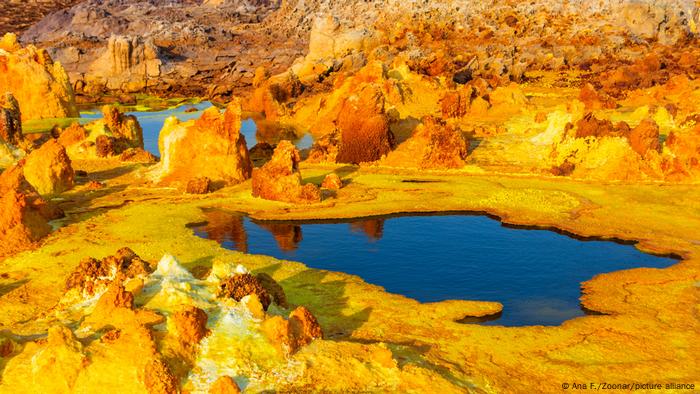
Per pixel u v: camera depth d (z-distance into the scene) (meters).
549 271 31.17
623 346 23.31
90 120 75.44
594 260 32.44
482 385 20.62
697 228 36.25
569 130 52.62
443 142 50.84
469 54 108.88
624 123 51.16
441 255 33.22
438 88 80.12
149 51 112.19
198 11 181.25
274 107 80.44
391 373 20.47
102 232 35.75
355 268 31.58
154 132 72.31
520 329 24.72
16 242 32.97
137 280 23.00
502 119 71.00
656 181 45.75
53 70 76.62
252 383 19.44
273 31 152.62
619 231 35.91
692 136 46.66
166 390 18.53
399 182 46.69
